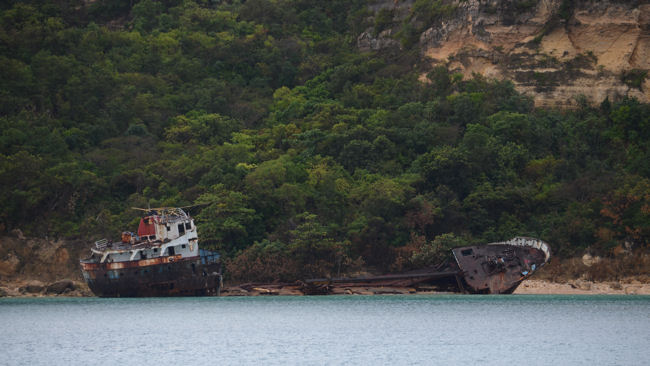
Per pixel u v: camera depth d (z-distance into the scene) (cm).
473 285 7262
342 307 6781
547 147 10062
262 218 8656
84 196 8681
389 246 8312
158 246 6856
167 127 10581
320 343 5206
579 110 10662
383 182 8888
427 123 10156
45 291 7556
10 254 7931
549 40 11088
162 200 8656
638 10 10919
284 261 7894
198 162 9219
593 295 7556
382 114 10344
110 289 6781
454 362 4638
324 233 7944
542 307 6700
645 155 9356
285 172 9025
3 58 10019
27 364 4616
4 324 5916
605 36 10944
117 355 4844
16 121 9256
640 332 5569
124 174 9106
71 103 10238
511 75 10994
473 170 9331
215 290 7188
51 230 8212
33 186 8306
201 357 4784
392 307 6750
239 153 9550
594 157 9925
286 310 6600
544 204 8944
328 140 9794
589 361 4666
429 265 7931
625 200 8381
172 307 6738
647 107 10194
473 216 8769
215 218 8162
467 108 10269
